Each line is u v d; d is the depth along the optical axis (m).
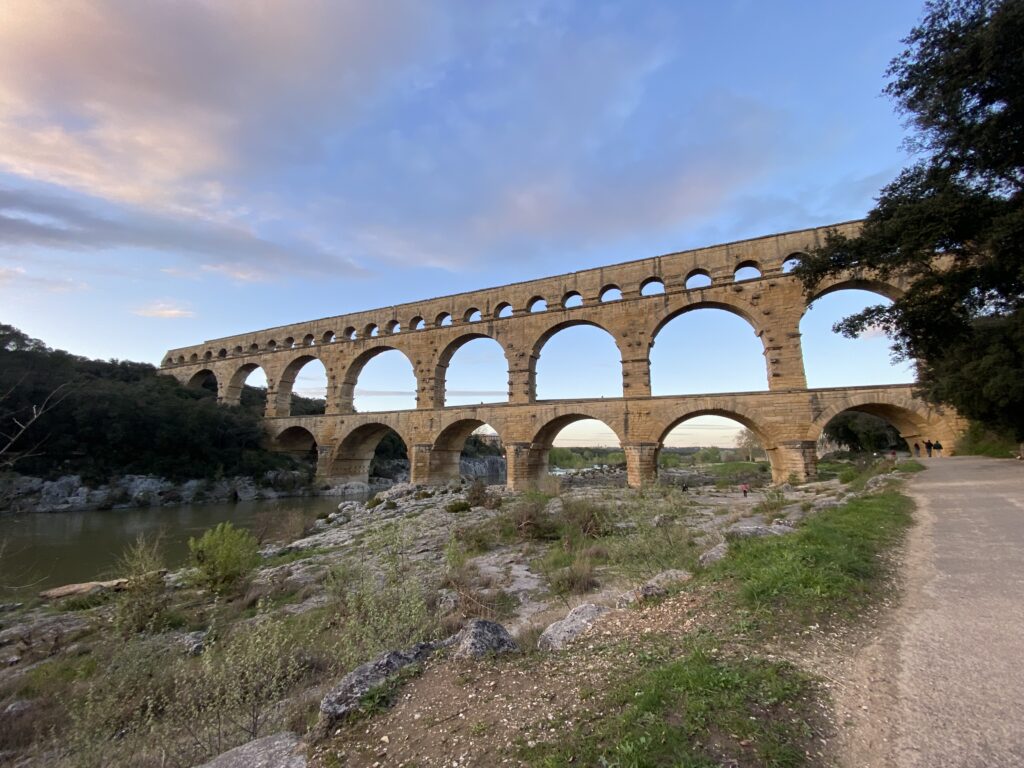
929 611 7.11
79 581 23.92
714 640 6.23
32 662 13.42
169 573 23.39
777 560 9.11
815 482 38.69
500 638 7.12
